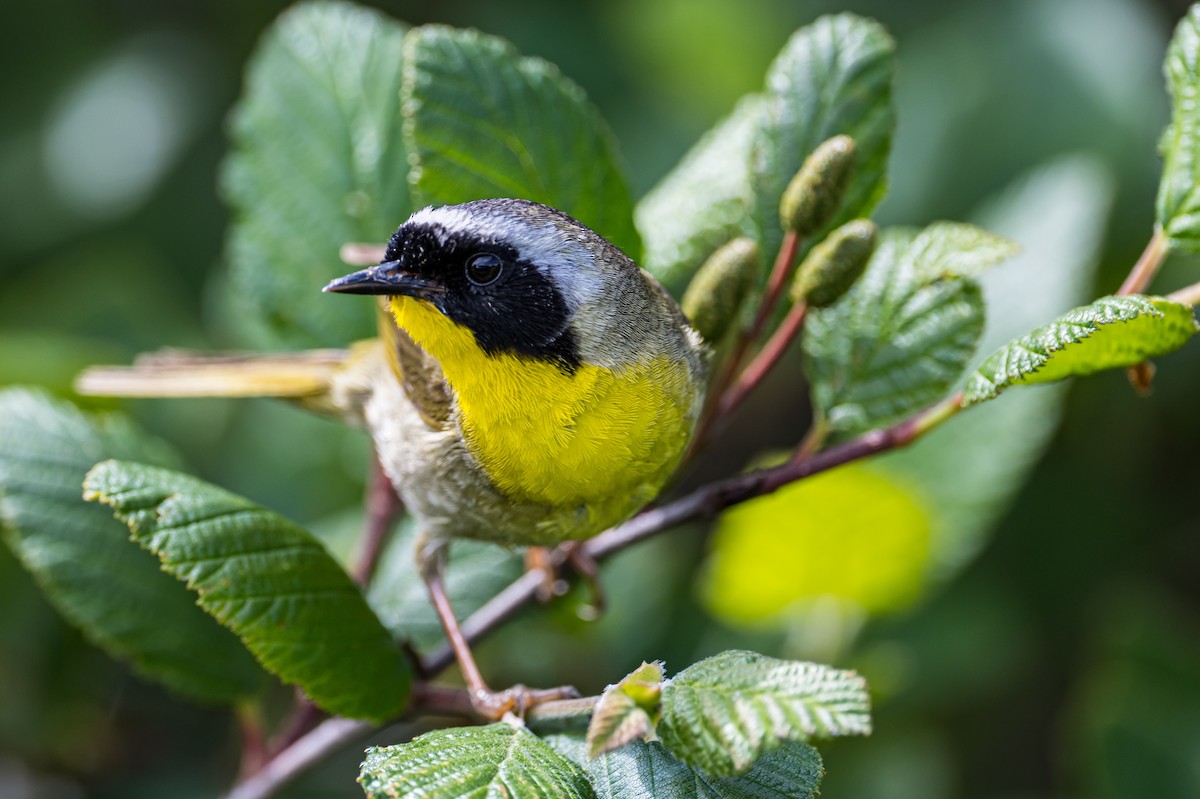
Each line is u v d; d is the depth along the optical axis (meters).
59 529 8.42
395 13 13.26
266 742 9.77
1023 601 12.06
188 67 13.61
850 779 10.95
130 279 12.76
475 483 7.99
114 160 13.30
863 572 9.96
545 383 7.61
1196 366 12.09
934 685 11.09
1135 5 12.30
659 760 6.21
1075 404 12.22
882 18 12.76
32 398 8.80
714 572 10.07
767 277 8.03
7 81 13.56
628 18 12.86
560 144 8.01
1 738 10.85
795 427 14.21
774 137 8.05
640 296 7.78
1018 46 12.23
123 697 11.41
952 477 10.04
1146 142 11.96
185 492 7.05
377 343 9.31
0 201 13.23
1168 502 12.34
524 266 7.58
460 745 5.91
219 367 9.67
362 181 9.38
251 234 9.41
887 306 8.02
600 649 10.76
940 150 12.19
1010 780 12.71
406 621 9.38
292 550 7.14
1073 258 10.38
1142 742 10.84
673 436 7.77
